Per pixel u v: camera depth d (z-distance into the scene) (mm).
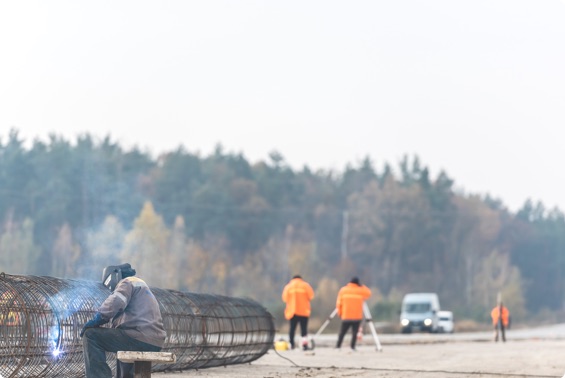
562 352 82812
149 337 36594
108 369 36344
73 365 41062
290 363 60812
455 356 73875
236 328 54312
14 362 38438
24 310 38562
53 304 40000
